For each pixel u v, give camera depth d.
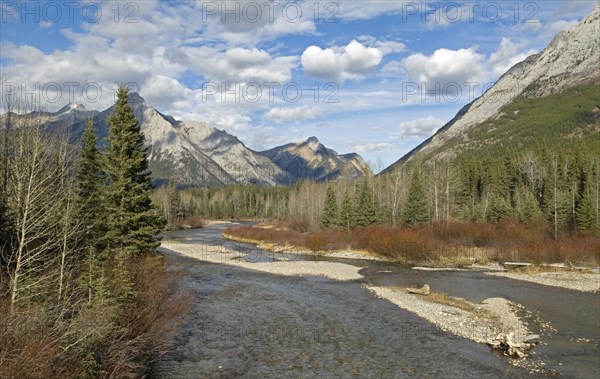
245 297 33.25
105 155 29.12
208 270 46.66
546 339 23.58
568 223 69.06
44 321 12.88
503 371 19.05
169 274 34.09
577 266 50.06
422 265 52.50
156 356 19.81
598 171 78.62
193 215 145.75
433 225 70.31
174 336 23.12
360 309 29.83
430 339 23.41
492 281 42.00
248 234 84.00
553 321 27.25
